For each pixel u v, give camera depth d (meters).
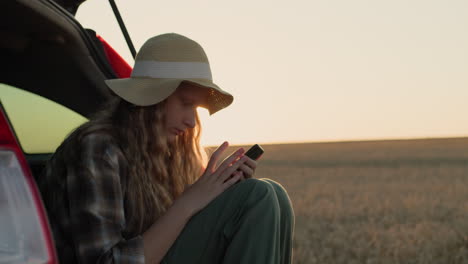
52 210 2.12
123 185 2.15
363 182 28.02
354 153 57.44
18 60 2.53
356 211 17.05
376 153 56.59
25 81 2.60
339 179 30.05
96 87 2.80
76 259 2.08
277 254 2.16
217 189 2.19
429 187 24.80
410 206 18.20
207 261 2.15
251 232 2.08
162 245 2.07
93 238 2.00
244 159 2.29
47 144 2.63
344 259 9.66
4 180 1.29
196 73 2.22
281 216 2.24
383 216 16.02
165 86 2.15
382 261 9.35
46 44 2.55
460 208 17.58
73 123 2.81
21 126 2.55
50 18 2.45
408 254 9.97
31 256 1.27
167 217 2.10
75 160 2.06
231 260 2.08
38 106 2.66
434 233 12.08
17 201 1.29
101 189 2.04
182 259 2.13
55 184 2.12
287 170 37.31
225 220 2.13
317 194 22.75
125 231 2.18
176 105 2.26
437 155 51.66
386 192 23.08
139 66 2.22
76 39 2.64
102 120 2.21
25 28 2.42
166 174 2.29
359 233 12.44
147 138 2.22
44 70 2.62
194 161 2.54
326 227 13.73
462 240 11.12
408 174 32.44
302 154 57.34
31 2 2.36
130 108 2.22
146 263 2.05
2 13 2.30
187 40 2.25
